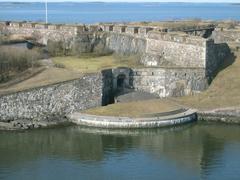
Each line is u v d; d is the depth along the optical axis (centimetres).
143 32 9638
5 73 7888
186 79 7919
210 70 8125
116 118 6981
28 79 7725
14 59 8138
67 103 7319
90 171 5588
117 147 6378
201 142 6506
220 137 6694
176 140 6612
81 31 10394
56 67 8306
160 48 8938
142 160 5909
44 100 7206
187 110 7400
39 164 5825
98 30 10638
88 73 7481
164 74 7919
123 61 9256
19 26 11169
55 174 5528
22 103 7119
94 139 6656
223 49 8562
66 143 6531
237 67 8344
